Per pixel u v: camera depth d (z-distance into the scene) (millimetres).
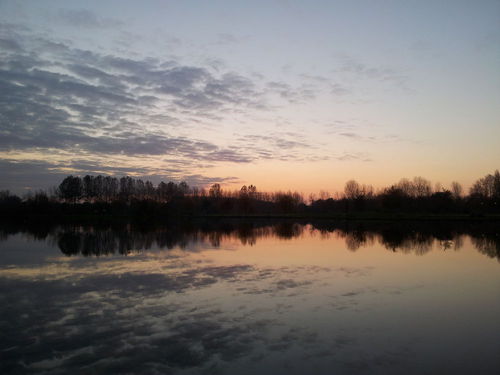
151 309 12516
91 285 16078
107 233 45500
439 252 27359
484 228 53219
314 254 26062
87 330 10523
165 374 8008
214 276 18062
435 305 13344
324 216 98562
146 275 18234
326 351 9242
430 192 113625
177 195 116750
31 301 13516
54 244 32469
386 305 13281
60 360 8641
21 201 109250
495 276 18500
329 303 13445
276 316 11898
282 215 109250
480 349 9438
